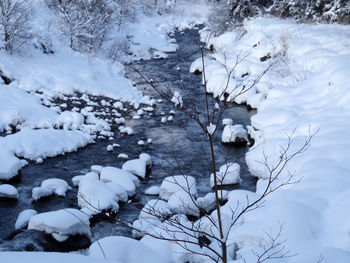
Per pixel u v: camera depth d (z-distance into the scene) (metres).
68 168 10.89
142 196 9.40
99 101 16.12
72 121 13.69
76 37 19.98
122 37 24.62
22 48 17.36
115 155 11.91
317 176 7.77
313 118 10.93
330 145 9.02
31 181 9.91
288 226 5.89
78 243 6.86
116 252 5.22
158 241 5.89
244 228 6.07
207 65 20.12
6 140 11.33
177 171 10.84
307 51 17.38
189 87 18.36
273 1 27.41
